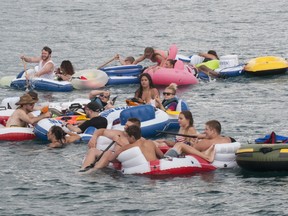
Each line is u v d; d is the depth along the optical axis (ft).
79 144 173.99
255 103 214.69
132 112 177.37
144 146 154.71
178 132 180.65
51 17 443.73
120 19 429.38
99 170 155.02
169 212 133.59
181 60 262.67
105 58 309.42
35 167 158.81
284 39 345.72
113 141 158.61
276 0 503.20
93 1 519.60
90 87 239.71
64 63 246.06
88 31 385.50
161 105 188.14
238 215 131.85
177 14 448.65
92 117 181.47
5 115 188.14
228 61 252.42
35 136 179.63
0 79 254.88
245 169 154.20
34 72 246.06
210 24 404.36
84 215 132.67
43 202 139.13
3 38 364.99
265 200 138.00
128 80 245.24
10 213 134.00
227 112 204.85
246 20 415.23
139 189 144.66
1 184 148.77
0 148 172.35
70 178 151.43
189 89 234.99
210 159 155.12
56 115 190.80
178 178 150.20
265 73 249.14
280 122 192.54
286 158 149.69
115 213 133.49
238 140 176.86
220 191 142.92
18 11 474.49
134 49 332.39
